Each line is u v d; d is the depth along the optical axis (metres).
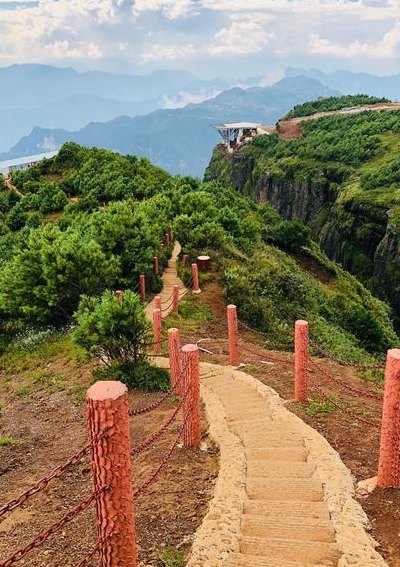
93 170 57.22
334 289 42.94
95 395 4.18
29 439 11.12
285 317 21.94
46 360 17.50
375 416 9.45
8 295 20.22
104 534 4.39
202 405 10.34
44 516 7.28
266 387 11.05
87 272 19.61
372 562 5.07
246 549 5.40
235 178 120.94
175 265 27.52
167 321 18.80
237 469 7.00
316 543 5.42
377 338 25.20
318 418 9.26
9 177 70.62
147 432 9.45
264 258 30.28
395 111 94.75
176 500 6.73
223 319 19.94
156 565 5.43
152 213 30.94
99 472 4.28
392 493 6.56
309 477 6.89
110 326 12.69
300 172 87.75
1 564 3.86
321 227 78.06
